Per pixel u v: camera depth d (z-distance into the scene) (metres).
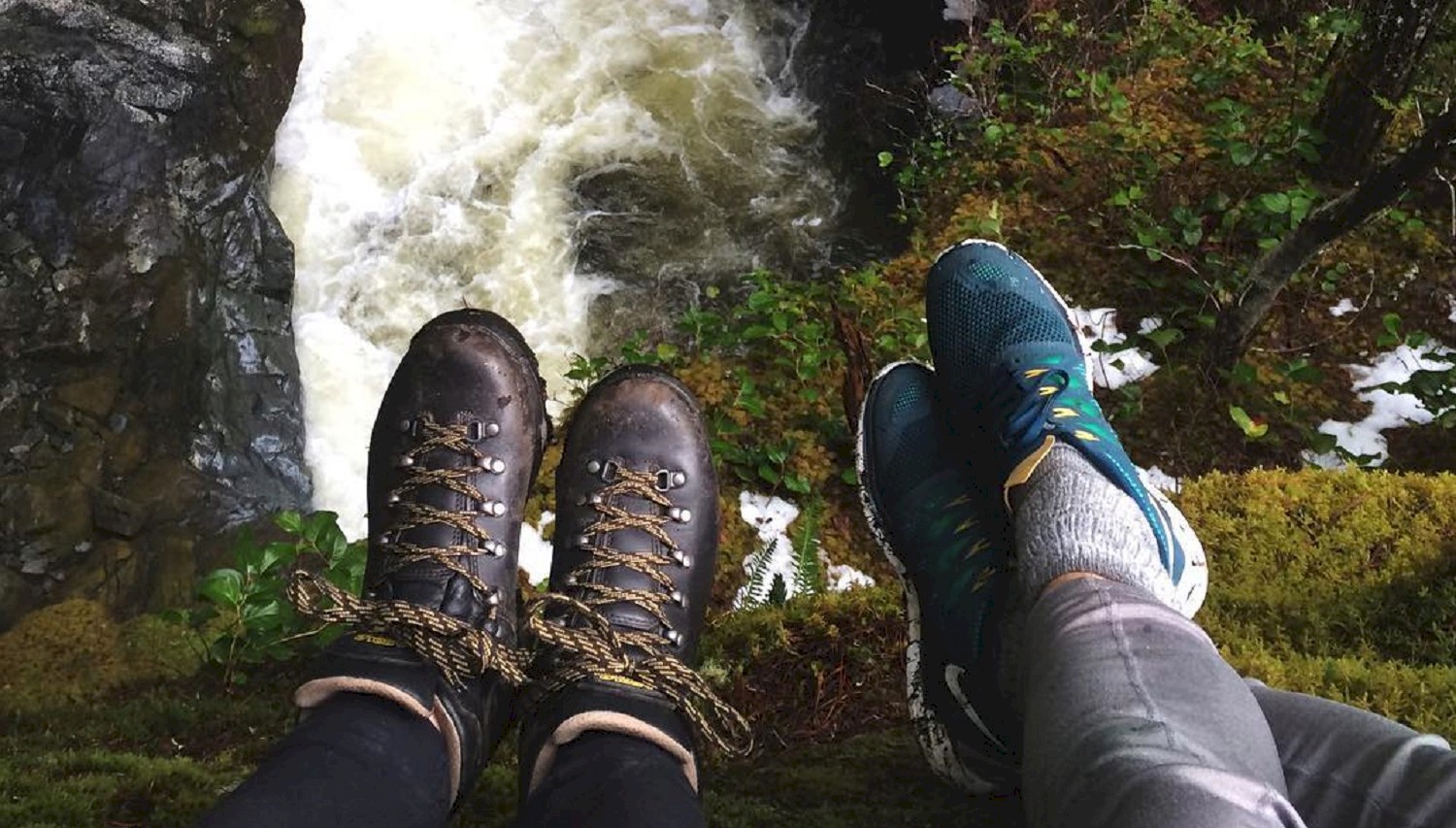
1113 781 0.43
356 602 0.61
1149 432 1.63
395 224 2.06
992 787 0.69
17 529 1.49
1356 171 1.83
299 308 1.97
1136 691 0.47
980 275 0.90
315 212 2.05
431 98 2.21
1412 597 0.97
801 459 1.61
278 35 1.91
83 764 0.79
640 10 2.39
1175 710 0.46
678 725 0.61
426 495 0.74
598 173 2.17
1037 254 1.83
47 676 1.30
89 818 0.72
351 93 2.18
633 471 0.78
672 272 2.04
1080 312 1.76
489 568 0.71
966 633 0.66
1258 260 1.60
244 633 1.11
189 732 0.96
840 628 0.95
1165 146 1.92
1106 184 1.89
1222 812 0.40
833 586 1.51
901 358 1.67
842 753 0.82
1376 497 1.07
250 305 1.83
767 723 0.88
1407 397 1.66
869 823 0.72
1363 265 1.79
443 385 0.78
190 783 0.76
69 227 1.62
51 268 1.60
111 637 1.36
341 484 1.83
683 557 0.76
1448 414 1.57
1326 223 1.43
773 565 1.52
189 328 1.69
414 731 0.58
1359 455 1.59
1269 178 1.85
